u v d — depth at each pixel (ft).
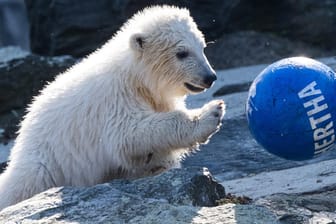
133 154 37.32
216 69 76.33
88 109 37.88
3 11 160.35
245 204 32.68
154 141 36.76
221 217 30.50
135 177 38.73
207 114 36.68
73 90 38.81
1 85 67.67
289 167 45.73
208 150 50.55
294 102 31.73
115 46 40.01
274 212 31.89
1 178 40.16
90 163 38.22
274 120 32.07
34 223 31.48
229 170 46.88
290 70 32.30
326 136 32.17
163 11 40.45
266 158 47.93
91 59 40.34
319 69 32.37
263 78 32.78
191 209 31.07
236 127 53.62
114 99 37.68
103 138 37.52
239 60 76.79
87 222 31.09
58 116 38.63
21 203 33.30
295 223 30.94
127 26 41.19
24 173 38.55
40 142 38.88
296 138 32.09
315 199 34.32
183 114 36.83
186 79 39.75
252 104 32.94
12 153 40.11
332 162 42.39
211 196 33.27
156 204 31.48
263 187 39.68
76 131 38.11
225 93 64.75
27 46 160.97
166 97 40.16
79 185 38.68
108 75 38.32
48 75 69.26
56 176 38.58
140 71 38.50
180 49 39.52
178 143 36.83
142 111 37.47
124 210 31.53
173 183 32.78
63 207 32.37
